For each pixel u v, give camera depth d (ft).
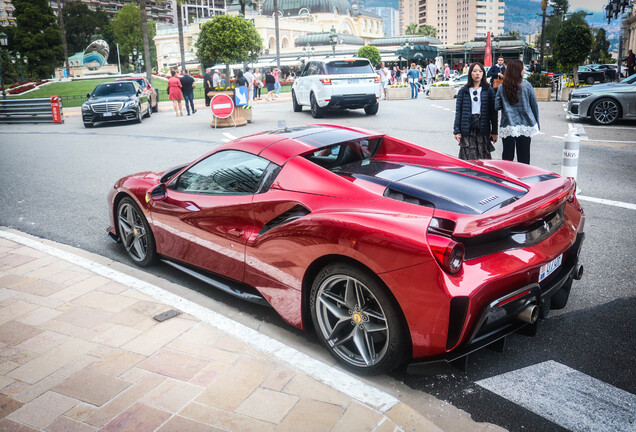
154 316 11.08
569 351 9.92
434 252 7.77
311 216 9.25
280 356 9.50
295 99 57.77
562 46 64.54
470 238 8.32
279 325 11.18
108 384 8.58
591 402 8.39
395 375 9.28
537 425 7.89
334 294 9.36
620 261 14.07
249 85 75.92
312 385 8.46
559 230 10.04
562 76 75.66
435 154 12.09
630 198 20.12
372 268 8.30
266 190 10.62
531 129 20.36
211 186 12.00
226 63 131.54
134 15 339.57
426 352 8.28
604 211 18.61
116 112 54.95
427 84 89.76
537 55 220.43
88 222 19.30
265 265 10.43
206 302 12.35
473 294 7.83
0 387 8.61
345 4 433.07
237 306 12.20
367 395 8.27
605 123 41.24
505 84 20.17
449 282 7.81
